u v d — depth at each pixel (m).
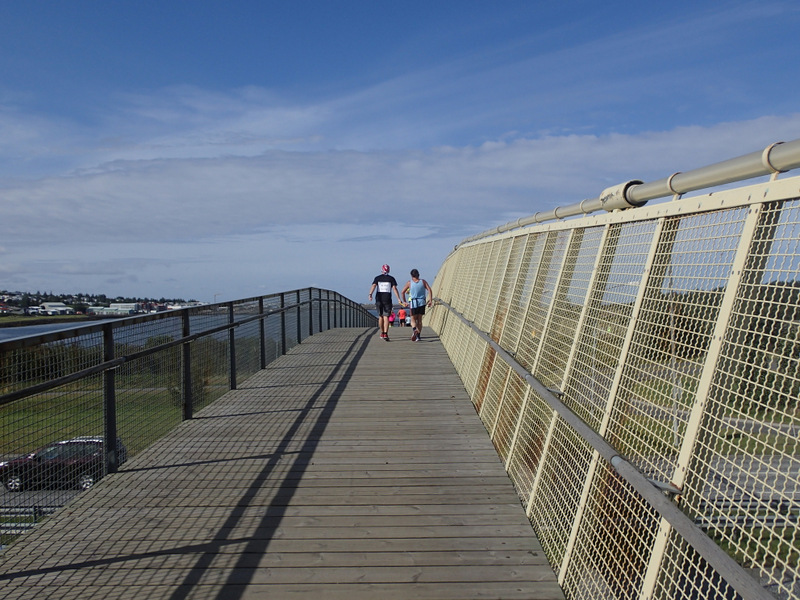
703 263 2.50
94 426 4.96
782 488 1.76
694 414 2.32
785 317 1.91
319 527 4.25
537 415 4.74
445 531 4.21
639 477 2.49
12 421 3.68
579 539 3.34
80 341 4.60
